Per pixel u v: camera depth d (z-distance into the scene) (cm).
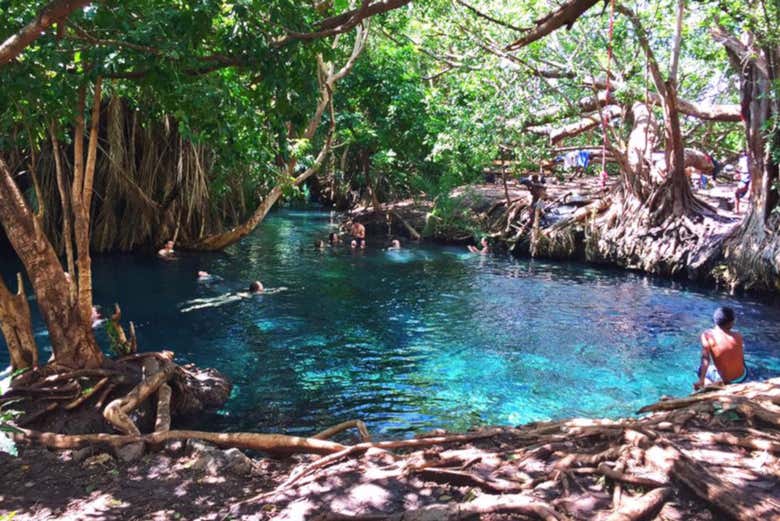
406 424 711
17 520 384
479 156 2162
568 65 1728
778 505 326
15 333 678
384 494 381
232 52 553
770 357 971
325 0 748
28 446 503
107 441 494
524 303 1352
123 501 407
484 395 809
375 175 2939
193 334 1092
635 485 355
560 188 2414
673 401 521
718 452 404
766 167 1473
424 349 1016
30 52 556
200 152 1986
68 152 1811
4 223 672
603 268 1820
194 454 474
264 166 1321
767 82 1481
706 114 1767
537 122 2062
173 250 1969
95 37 552
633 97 1847
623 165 1858
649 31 1736
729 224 1633
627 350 1010
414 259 1955
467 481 385
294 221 2995
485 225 2259
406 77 2670
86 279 685
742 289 1470
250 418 725
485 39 1750
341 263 1864
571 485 368
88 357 693
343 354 987
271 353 990
